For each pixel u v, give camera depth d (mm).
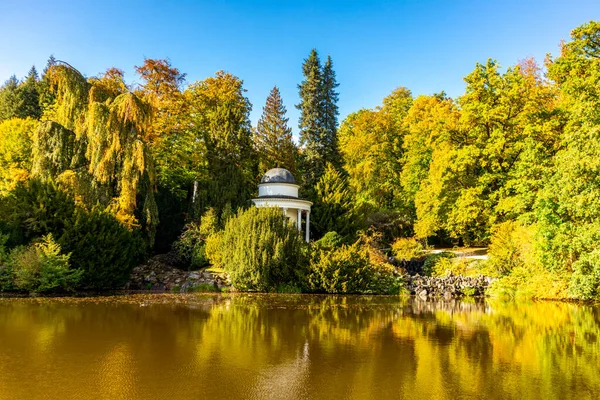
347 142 61031
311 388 7633
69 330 12484
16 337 11406
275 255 26469
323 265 26172
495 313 17969
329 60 54375
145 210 29250
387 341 11750
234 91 47781
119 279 26469
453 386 7848
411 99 59656
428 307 19969
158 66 40062
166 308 17609
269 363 9242
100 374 8234
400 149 54062
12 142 36188
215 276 28062
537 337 12609
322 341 11617
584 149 22531
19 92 60000
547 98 37125
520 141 34500
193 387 7559
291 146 50312
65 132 28062
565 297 23688
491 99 36156
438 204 37750
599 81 25484
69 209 24453
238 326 13688
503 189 34094
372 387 7742
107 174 27328
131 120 28219
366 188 51625
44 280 21547
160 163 39562
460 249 41562
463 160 35688
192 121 44500
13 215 23234
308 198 41281
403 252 35188
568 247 22562
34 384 7582
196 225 32125
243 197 35844
